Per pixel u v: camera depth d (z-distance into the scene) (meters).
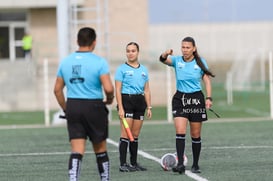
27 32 92.44
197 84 27.61
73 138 21.80
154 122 57.09
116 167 30.14
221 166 29.70
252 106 77.19
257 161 31.27
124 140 28.84
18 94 76.62
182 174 27.38
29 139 43.75
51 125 56.03
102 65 21.61
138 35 93.12
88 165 30.81
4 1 89.81
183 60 27.75
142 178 26.61
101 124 21.81
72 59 21.81
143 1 93.06
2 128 53.44
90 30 22.00
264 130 47.47
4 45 94.88
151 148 37.34
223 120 58.00
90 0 88.94
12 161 32.78
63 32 56.22
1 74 77.44
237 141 40.28
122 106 28.78
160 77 77.50
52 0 89.62
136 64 29.25
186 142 39.44
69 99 21.75
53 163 31.83
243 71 102.50
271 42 130.12
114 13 92.50
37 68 79.31
